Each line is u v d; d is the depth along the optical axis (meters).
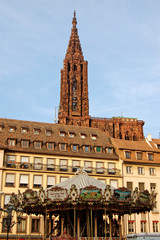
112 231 37.59
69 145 65.56
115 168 64.12
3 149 58.75
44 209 35.56
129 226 59.84
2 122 66.88
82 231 33.50
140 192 33.38
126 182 63.94
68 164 63.00
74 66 135.50
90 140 69.50
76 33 147.12
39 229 55.72
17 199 34.34
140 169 66.19
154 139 76.12
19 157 60.41
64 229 31.88
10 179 57.62
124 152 66.94
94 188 30.88
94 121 120.81
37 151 61.66
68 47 143.00
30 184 58.50
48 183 59.72
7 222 33.75
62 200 30.91
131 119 123.50
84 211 34.94
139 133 122.00
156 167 67.31
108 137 72.56
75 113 124.00
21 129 66.06
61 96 128.38
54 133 68.31
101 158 65.19
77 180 34.78
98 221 36.00
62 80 131.25
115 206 34.16
